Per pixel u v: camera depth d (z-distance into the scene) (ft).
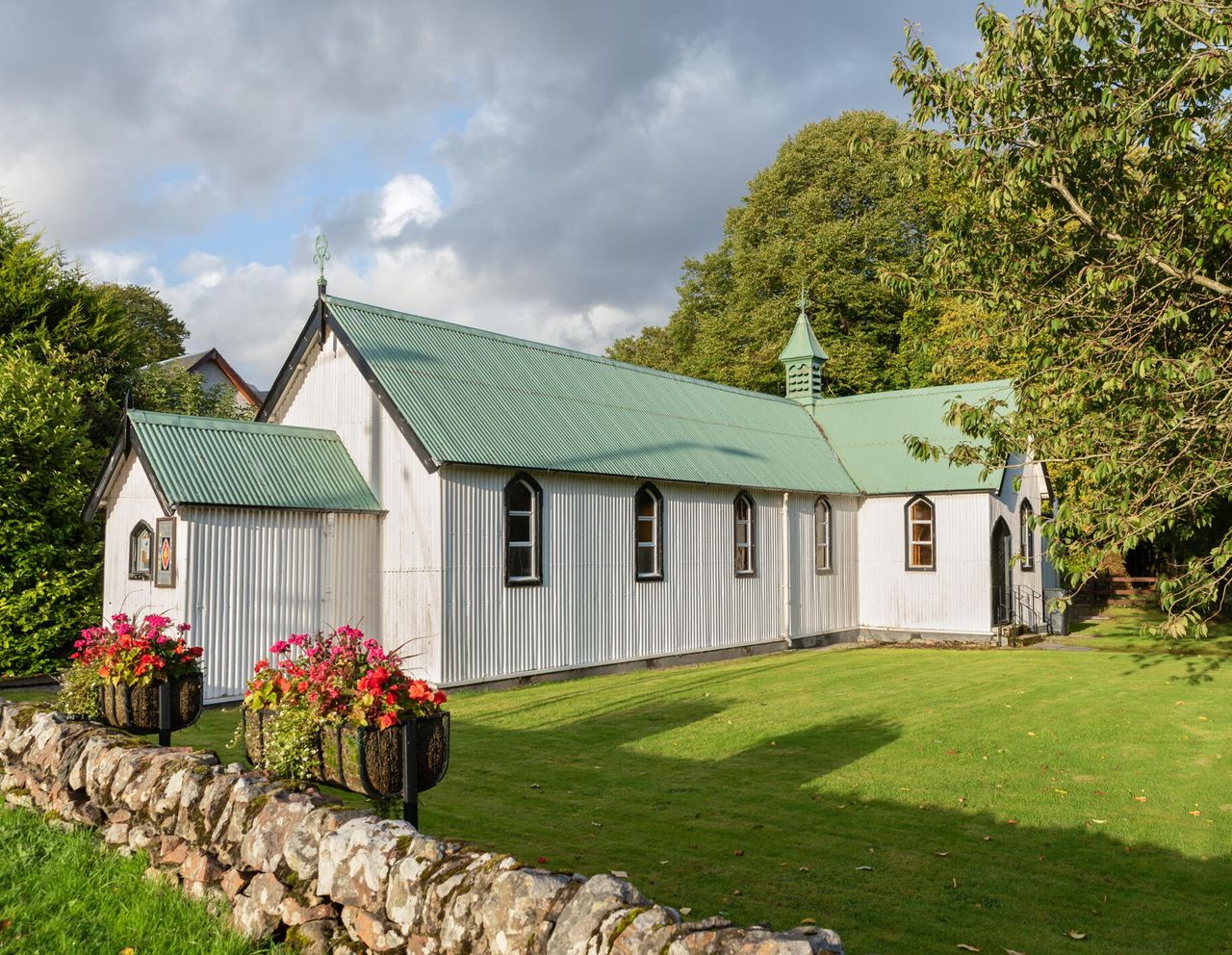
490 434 63.82
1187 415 38.47
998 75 41.98
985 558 90.27
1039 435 45.62
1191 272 39.83
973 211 46.78
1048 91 42.04
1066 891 26.32
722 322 161.48
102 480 59.26
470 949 16.78
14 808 29.17
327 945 19.17
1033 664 72.64
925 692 59.72
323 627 59.11
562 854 28.48
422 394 63.05
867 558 98.32
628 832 30.94
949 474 92.79
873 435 102.89
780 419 101.24
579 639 67.82
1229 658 74.49
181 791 23.68
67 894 22.71
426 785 23.50
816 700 57.00
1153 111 39.93
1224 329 43.55
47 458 66.18
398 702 23.16
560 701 56.65
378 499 62.54
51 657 65.21
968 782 37.76
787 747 43.96
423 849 18.60
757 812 33.45
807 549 92.02
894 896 25.57
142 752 26.21
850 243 151.12
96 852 25.04
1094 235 44.32
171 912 21.47
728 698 57.82
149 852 23.99
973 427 47.26
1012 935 23.29
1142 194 42.80
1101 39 38.78
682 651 76.95
